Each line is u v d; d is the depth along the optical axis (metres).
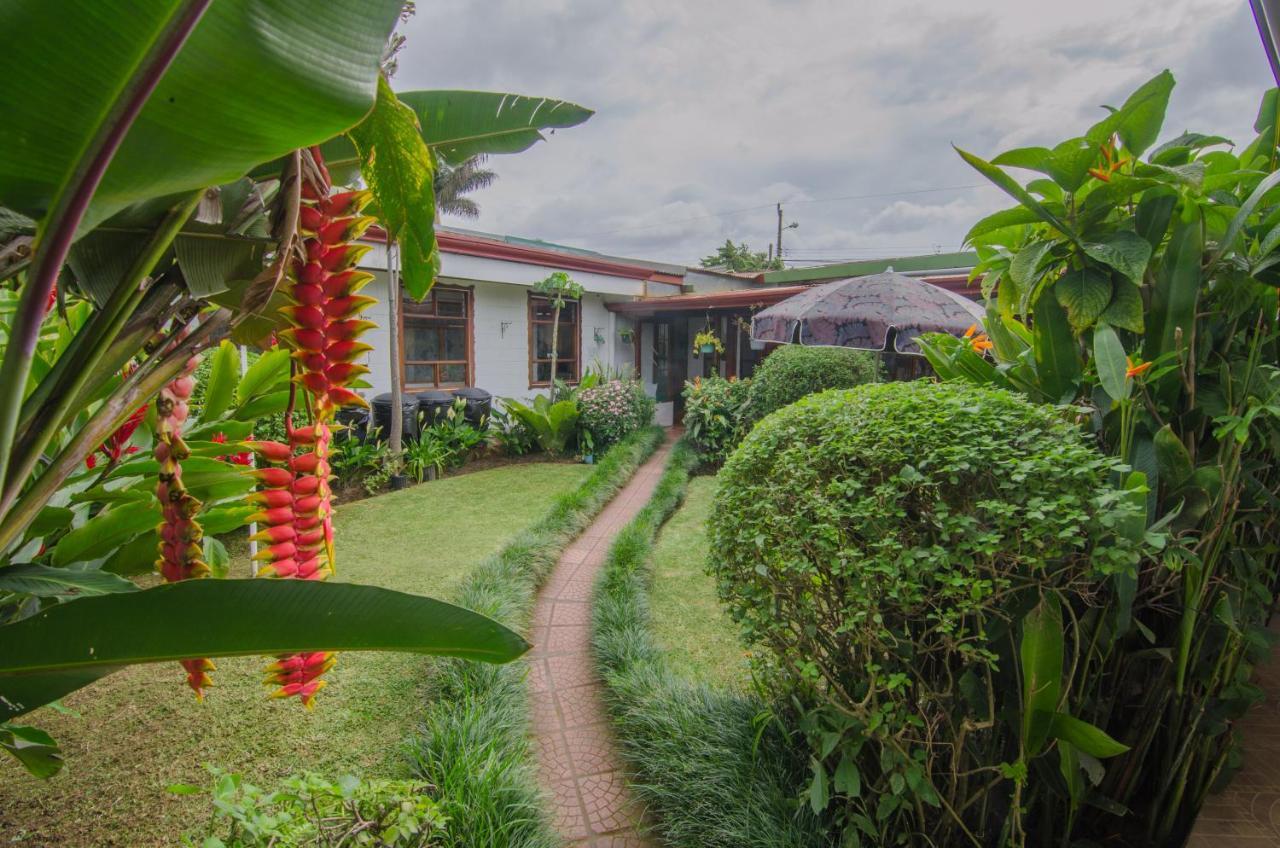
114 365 0.86
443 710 2.45
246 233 0.89
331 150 1.21
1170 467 1.55
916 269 10.52
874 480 1.67
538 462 8.56
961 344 2.16
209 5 0.57
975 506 1.51
